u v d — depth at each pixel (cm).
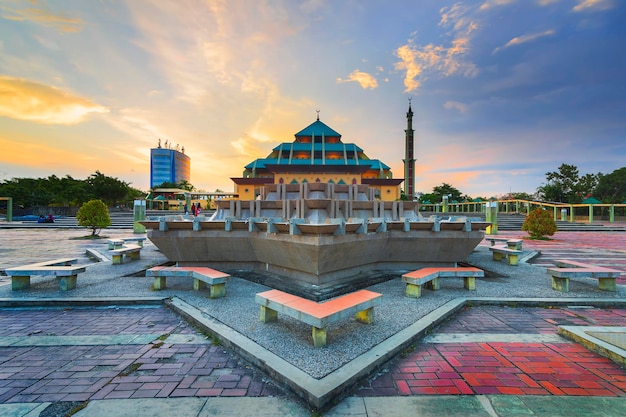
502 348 379
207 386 296
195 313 473
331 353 340
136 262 918
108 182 5184
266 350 346
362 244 675
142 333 423
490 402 272
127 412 256
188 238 748
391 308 498
